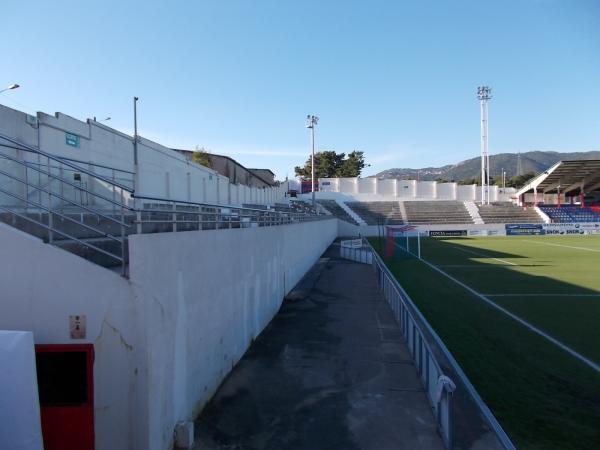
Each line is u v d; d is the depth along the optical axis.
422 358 8.20
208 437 6.10
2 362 3.95
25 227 5.98
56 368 4.82
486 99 70.81
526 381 8.55
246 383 8.10
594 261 30.25
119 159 14.92
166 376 5.50
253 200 34.94
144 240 5.00
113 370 4.86
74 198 11.64
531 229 61.53
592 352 10.32
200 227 7.27
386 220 66.00
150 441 4.96
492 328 12.58
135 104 18.25
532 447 6.12
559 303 16.19
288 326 12.52
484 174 71.88
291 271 17.89
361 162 111.12
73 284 4.86
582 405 7.49
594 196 77.50
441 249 40.50
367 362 9.38
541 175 67.88
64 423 4.77
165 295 5.52
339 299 16.69
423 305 15.93
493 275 23.80
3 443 3.93
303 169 112.62
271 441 6.02
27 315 4.84
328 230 44.25
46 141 11.11
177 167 20.14
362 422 6.61
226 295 8.40
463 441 6.02
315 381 8.25
